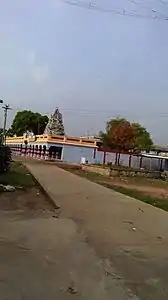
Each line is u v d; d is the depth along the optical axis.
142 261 7.23
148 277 6.30
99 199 16.20
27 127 106.62
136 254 7.71
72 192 18.30
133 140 66.62
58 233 9.43
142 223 11.11
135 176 41.53
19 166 39.25
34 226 10.21
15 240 8.54
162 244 8.64
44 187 19.77
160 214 12.86
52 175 29.69
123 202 15.60
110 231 9.85
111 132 67.00
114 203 15.16
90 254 7.57
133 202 15.75
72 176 30.20
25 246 8.02
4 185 19.25
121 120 70.69
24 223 10.58
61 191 18.47
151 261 7.25
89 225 10.56
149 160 66.25
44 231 9.61
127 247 8.25
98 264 6.91
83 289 5.61
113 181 31.47
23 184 20.88
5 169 27.80
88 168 46.91
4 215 11.71
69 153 75.62
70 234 9.35
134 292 5.58
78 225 10.52
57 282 5.86
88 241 8.67
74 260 7.11
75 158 75.88
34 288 5.56
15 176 25.53
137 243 8.66
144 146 70.44
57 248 7.95
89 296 5.34
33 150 83.44
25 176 26.52
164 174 45.19
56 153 75.25
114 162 68.25
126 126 66.69
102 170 42.03
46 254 7.45
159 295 5.50
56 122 87.38
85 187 21.25
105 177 35.91
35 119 106.69
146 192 23.00
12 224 10.37
